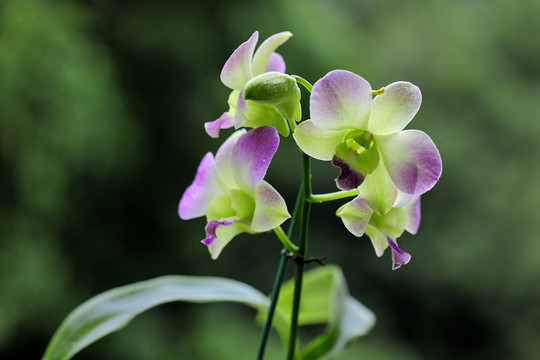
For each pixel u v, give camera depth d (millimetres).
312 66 3285
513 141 5098
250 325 3162
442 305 4520
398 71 5348
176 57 3139
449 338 4500
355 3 5727
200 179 582
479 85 5230
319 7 3828
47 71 2363
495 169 4902
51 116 2365
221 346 2879
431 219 4711
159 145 3148
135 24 3133
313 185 3926
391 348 4090
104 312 623
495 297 4484
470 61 5363
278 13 3307
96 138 2518
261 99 545
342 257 4230
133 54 3115
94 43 2908
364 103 548
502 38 5605
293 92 549
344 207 560
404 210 572
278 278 585
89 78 2514
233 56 560
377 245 573
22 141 2314
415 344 4422
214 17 3242
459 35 5531
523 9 5621
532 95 5438
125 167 2844
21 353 2449
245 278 3535
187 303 3057
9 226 2260
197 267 3271
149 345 2736
